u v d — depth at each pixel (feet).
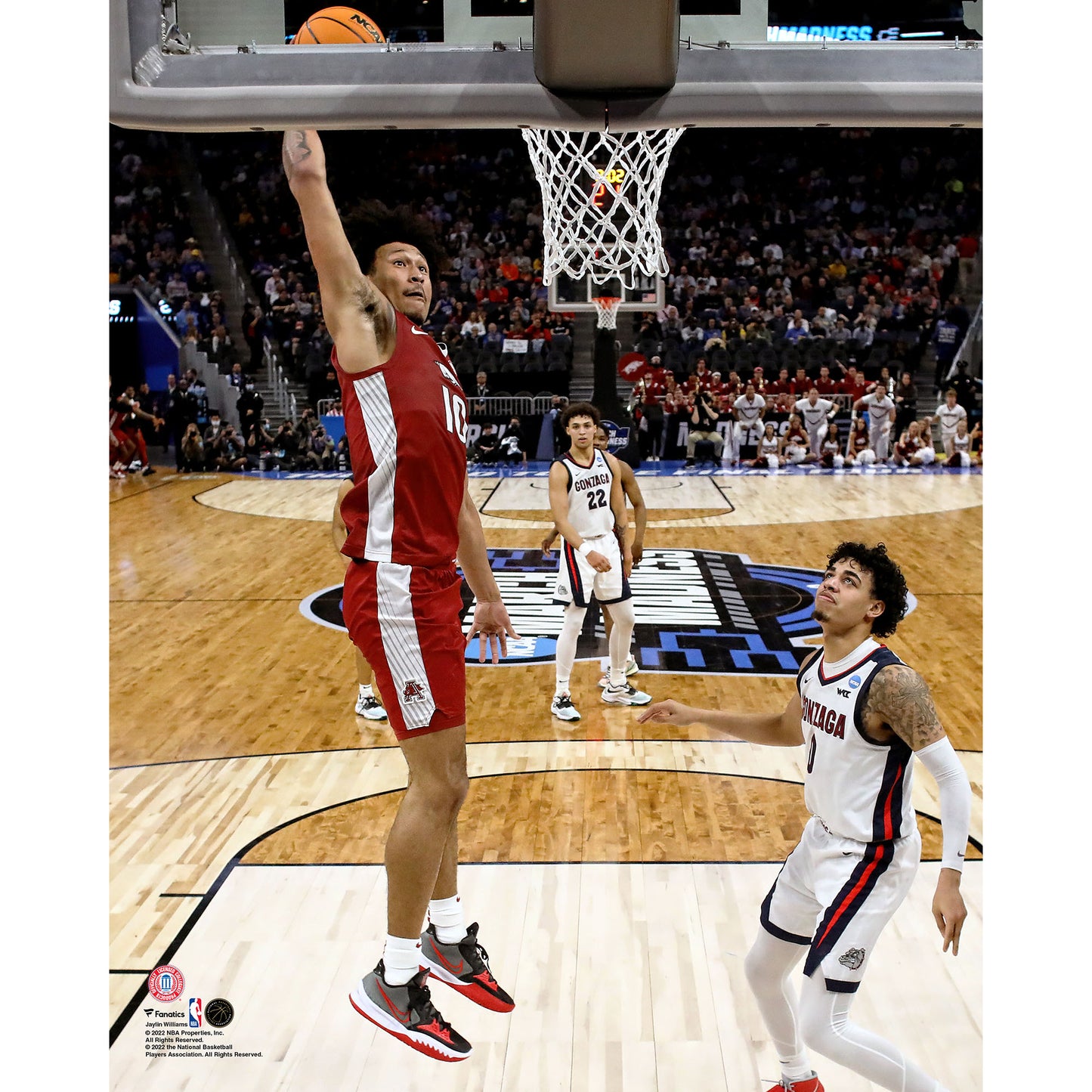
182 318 56.70
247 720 19.35
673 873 13.58
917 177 60.13
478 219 60.39
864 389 52.60
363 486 8.07
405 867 8.21
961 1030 10.48
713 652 22.77
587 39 8.07
